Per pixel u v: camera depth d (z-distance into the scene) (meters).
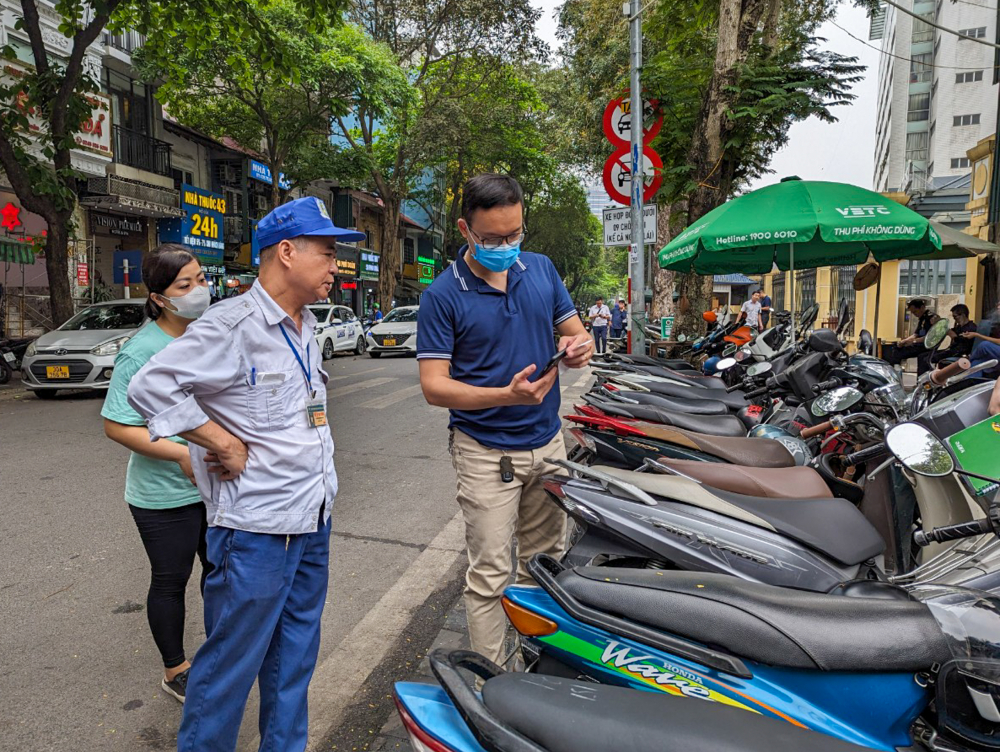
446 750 1.26
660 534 2.42
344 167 23.83
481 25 23.69
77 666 3.03
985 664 1.55
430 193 35.38
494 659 2.51
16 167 11.77
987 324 6.92
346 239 2.05
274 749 2.08
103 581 3.89
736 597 1.71
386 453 7.11
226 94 20.38
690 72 10.62
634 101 7.78
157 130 20.62
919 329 10.23
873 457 3.12
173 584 2.68
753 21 9.45
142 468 2.55
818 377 4.77
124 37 18.73
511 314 2.41
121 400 2.34
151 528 2.59
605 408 4.09
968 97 43.75
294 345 1.98
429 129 24.91
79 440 7.39
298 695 2.12
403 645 3.26
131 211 18.64
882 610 1.68
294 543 1.99
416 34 24.62
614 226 8.16
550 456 2.59
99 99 16.83
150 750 2.49
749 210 6.18
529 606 1.86
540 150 31.38
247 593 1.91
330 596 3.78
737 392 5.57
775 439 3.48
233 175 24.22
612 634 1.72
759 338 7.76
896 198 15.51
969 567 2.20
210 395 1.88
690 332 11.65
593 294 69.06
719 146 9.52
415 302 39.38
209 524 1.96
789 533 2.42
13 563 4.12
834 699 1.64
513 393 2.18
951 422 2.79
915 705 1.63
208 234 21.55
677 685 1.69
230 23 12.11
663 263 7.68
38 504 5.21
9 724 2.62
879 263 8.32
